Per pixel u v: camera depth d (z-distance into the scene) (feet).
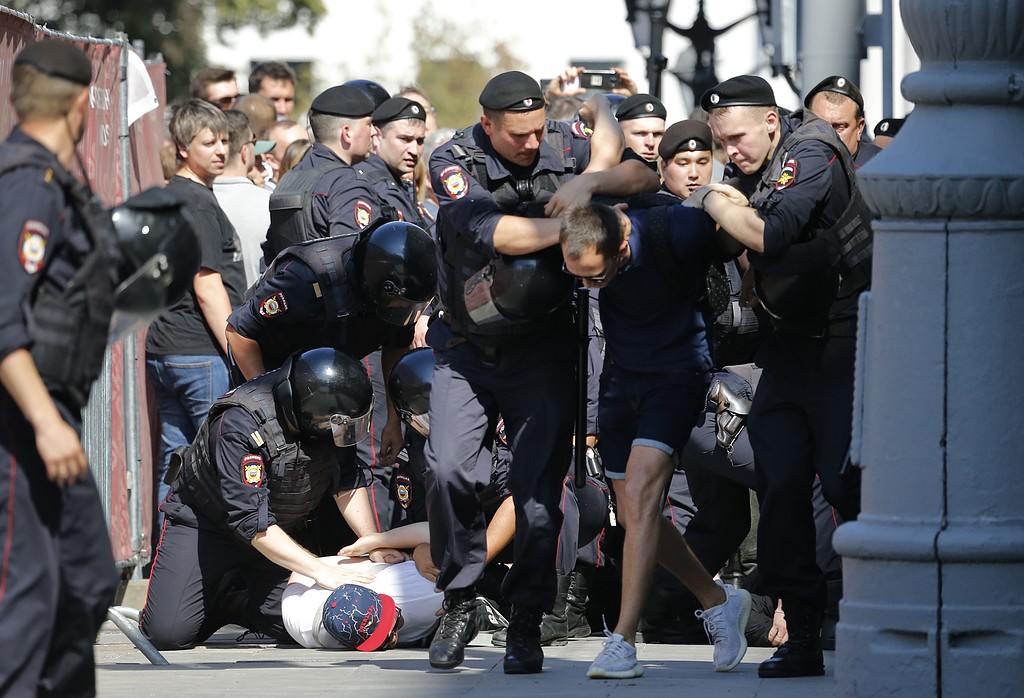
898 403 46.16
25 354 40.83
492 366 62.80
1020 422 45.37
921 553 45.37
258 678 61.98
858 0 88.33
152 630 75.66
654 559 60.70
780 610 76.28
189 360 92.68
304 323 74.74
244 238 98.37
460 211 60.39
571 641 76.79
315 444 72.79
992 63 45.75
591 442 77.10
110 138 90.33
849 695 46.98
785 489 60.44
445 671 64.23
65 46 42.96
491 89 60.13
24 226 40.70
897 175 45.55
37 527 42.16
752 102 60.49
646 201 61.41
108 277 42.19
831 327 59.31
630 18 119.34
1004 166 44.83
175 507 76.33
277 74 130.41
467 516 64.23
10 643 41.73
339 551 79.66
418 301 71.97
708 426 72.90
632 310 60.59
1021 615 45.19
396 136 89.30
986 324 45.32
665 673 63.31
